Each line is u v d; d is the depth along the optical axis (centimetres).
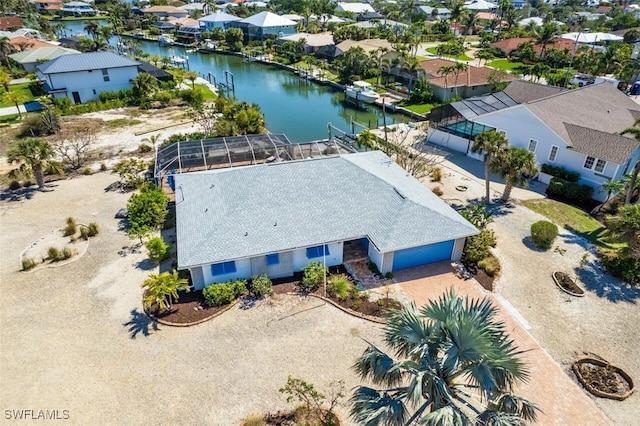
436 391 1195
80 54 6600
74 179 3909
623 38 10725
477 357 1201
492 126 4312
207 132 4934
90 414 1750
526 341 2123
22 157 3512
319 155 3831
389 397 1265
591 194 3606
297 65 9538
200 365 1967
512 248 2898
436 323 1285
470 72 6962
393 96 7106
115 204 3450
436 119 4875
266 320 2228
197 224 2556
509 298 2420
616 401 1823
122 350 2048
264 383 1880
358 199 2731
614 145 3547
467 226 2638
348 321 2225
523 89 5575
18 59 7631
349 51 8175
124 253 2803
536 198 3656
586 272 2644
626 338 2150
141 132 5228
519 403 1252
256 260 2447
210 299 2302
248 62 10394
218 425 1706
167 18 14862
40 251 2827
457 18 13588
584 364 1992
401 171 3306
